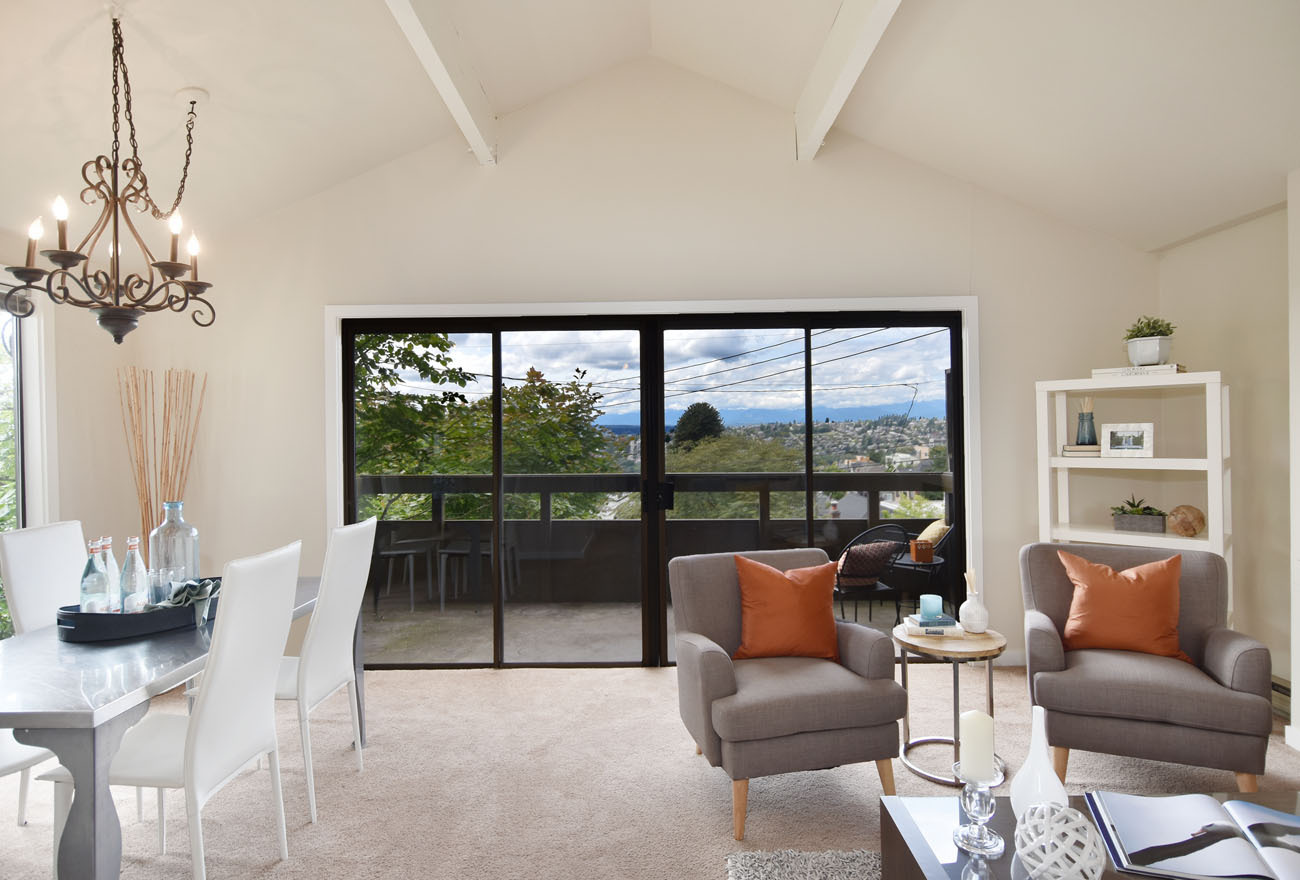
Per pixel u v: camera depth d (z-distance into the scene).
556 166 4.35
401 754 3.16
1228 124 3.04
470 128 3.81
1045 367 4.31
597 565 4.40
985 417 4.31
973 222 4.32
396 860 2.37
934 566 4.36
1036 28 2.94
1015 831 1.65
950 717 3.46
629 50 4.23
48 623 2.75
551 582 4.40
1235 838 1.73
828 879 2.22
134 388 4.25
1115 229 4.18
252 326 4.34
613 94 4.34
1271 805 1.91
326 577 2.73
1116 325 4.31
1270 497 3.65
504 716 3.58
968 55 3.24
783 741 2.52
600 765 3.04
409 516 4.41
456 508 4.41
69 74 2.82
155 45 2.83
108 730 1.85
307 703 2.66
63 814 2.07
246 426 4.34
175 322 4.33
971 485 4.30
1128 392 4.20
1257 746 2.51
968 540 4.31
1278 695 3.60
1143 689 2.62
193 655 2.21
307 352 4.34
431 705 3.74
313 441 4.34
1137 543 3.73
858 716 2.57
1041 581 3.29
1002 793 2.72
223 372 4.33
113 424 4.20
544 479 4.41
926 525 4.37
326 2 2.93
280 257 4.34
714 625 3.08
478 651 4.38
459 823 2.60
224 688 2.07
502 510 4.40
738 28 3.73
